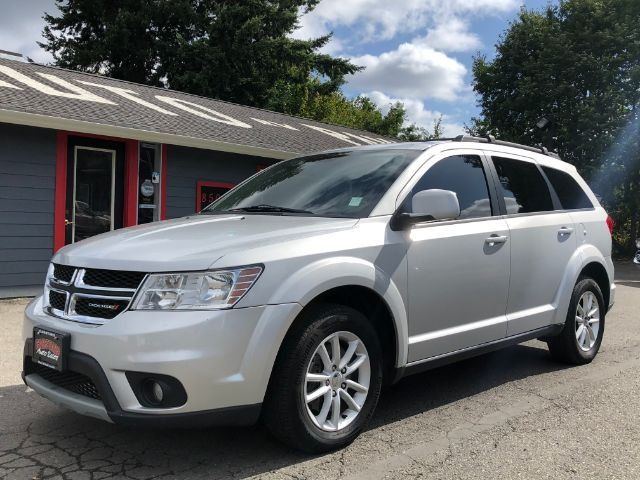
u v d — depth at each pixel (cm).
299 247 329
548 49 2070
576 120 2030
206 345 289
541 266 486
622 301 998
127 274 306
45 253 937
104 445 353
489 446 356
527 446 356
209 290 297
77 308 319
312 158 492
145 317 292
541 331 491
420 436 371
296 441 325
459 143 457
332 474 315
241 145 1100
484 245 429
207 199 1168
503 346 455
